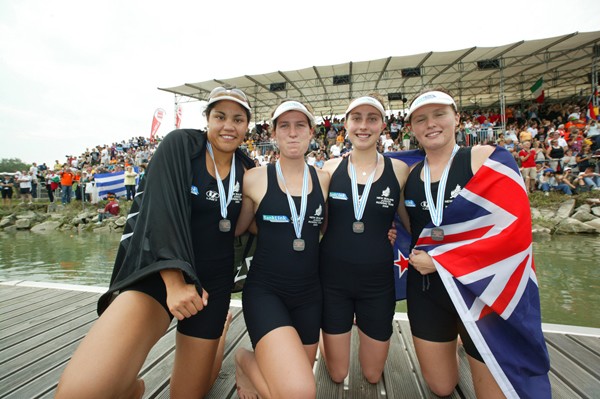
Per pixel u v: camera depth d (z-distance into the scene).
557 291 5.41
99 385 1.37
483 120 19.14
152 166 1.82
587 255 7.56
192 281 1.69
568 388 2.25
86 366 1.38
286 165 2.22
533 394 1.77
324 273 2.35
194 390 2.05
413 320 2.27
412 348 2.85
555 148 12.73
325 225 2.51
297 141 2.12
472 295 1.94
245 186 2.16
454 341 2.21
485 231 1.99
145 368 2.55
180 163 1.86
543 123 17.73
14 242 11.80
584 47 14.45
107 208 14.84
